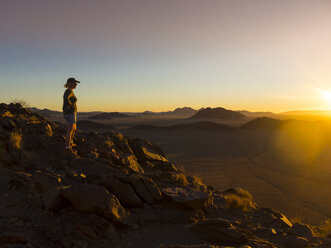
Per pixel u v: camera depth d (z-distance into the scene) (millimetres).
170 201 7234
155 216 6426
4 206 5359
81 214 5383
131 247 4965
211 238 5754
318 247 5887
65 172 7070
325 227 9453
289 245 6262
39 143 8500
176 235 5805
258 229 7086
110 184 6609
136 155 12742
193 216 6969
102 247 4758
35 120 10492
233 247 5199
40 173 6277
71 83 8188
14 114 10195
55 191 5559
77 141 9820
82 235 4855
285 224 8125
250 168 137875
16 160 7180
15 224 4742
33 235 4586
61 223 5066
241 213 8469
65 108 8125
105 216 5453
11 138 7555
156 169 12523
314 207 69562
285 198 79312
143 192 7031
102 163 8859
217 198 9148
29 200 5738
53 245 4508
